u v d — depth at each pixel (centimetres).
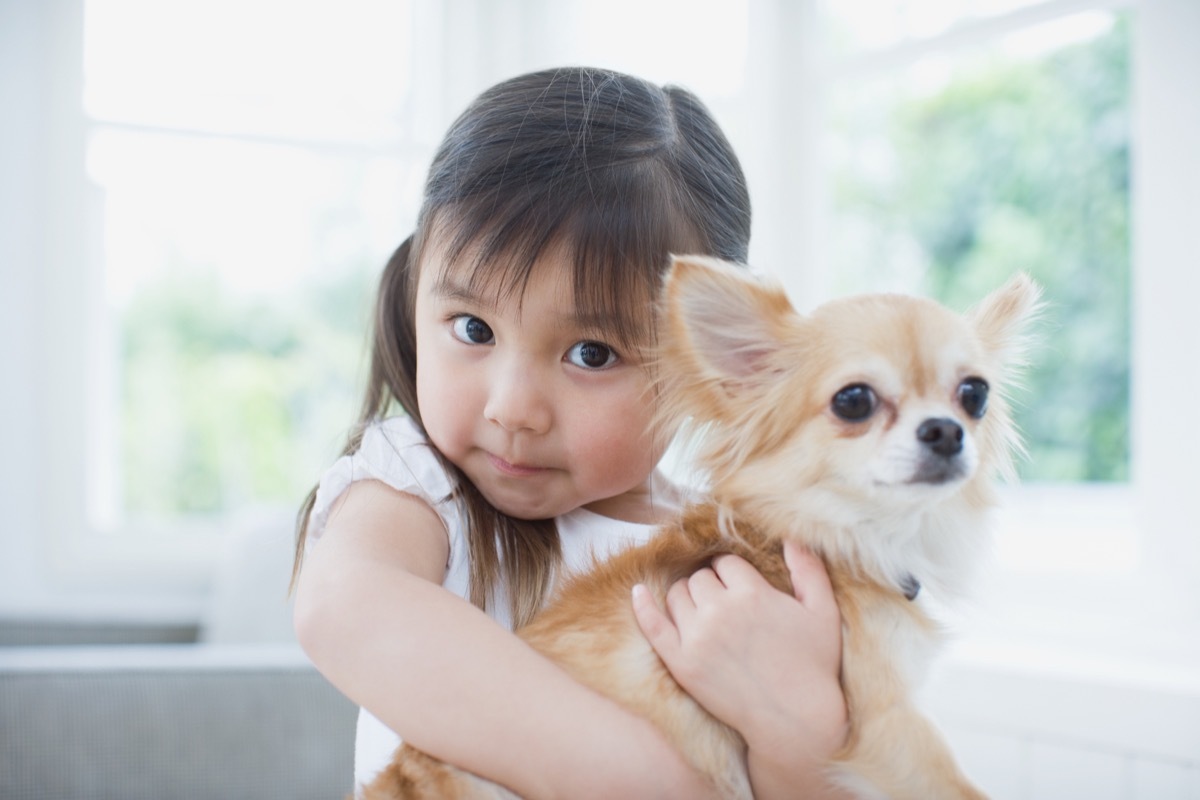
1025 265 242
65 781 166
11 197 296
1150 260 209
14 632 239
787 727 89
